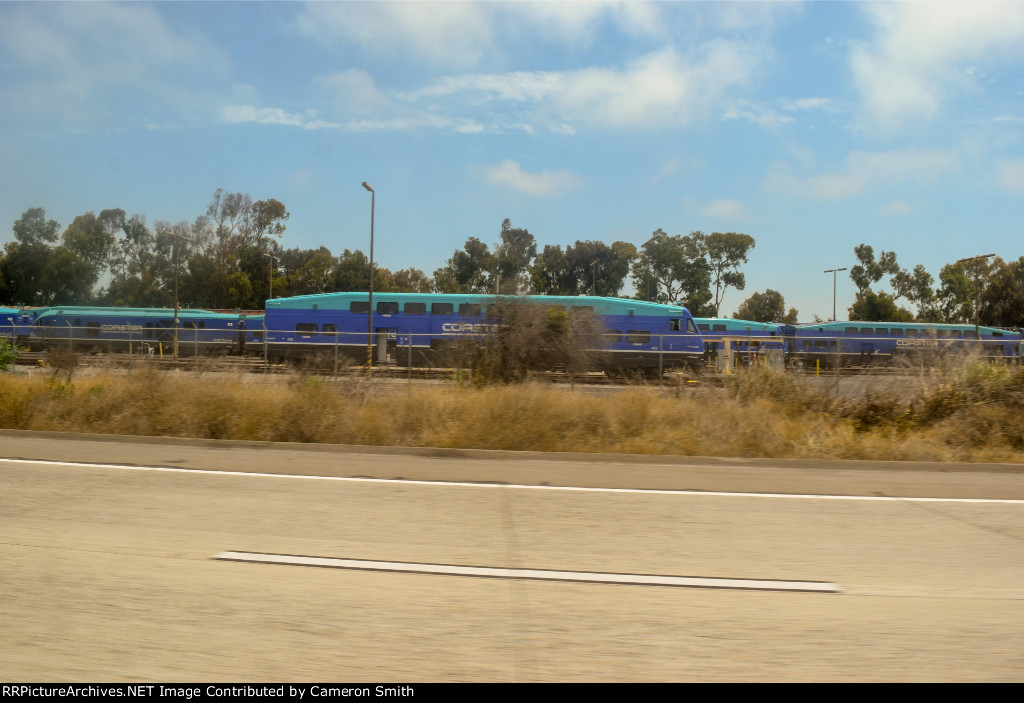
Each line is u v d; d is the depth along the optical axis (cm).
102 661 370
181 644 392
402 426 1361
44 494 796
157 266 8044
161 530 643
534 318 2175
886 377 1539
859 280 8669
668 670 369
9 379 1644
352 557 567
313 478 928
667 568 551
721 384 1673
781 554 594
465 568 543
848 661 381
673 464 1127
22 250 7888
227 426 1351
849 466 1125
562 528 677
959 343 1627
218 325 4388
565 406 1392
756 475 1018
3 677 350
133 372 1589
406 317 3997
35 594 468
